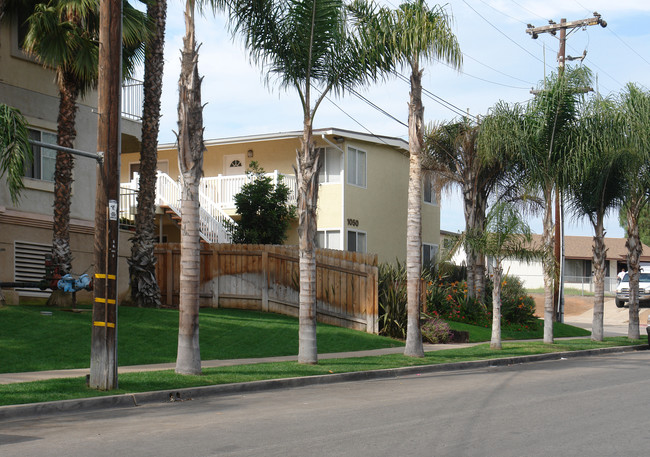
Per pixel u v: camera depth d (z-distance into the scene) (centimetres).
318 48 1647
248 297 2336
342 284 2258
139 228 2084
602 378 1469
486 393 1229
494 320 2092
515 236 2098
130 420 961
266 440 812
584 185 2389
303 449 762
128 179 3641
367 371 1491
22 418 976
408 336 1803
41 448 773
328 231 3078
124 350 1580
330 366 1538
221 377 1313
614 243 6550
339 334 2100
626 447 771
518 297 2986
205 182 3141
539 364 1836
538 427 891
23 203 2050
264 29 1638
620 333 3195
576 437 827
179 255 2366
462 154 2939
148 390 1155
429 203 3691
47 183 2127
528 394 1212
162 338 1709
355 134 3108
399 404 1101
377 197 3288
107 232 1152
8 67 2025
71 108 1872
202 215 2761
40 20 1745
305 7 1622
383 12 1705
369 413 1009
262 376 1354
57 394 1080
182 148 1353
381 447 772
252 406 1091
